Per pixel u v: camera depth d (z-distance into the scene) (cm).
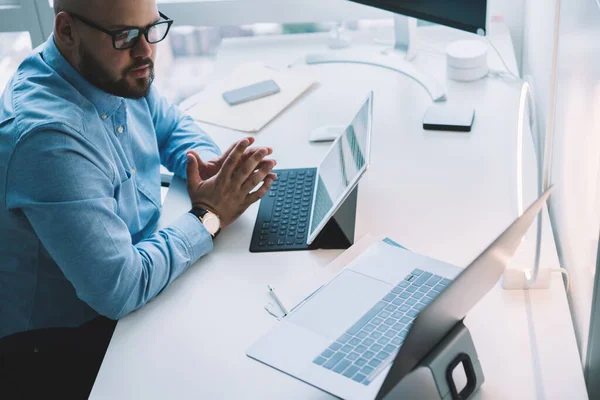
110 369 112
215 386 107
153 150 157
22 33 235
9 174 125
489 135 162
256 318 119
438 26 217
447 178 149
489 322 114
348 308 112
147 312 123
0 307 147
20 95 131
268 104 182
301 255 132
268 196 149
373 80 190
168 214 149
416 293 113
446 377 97
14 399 135
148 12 129
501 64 192
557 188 135
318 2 223
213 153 160
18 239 138
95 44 127
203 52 266
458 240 132
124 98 143
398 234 135
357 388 98
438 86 180
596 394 106
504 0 216
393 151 160
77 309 146
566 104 125
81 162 125
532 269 119
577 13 114
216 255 135
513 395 102
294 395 104
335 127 167
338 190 131
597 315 102
